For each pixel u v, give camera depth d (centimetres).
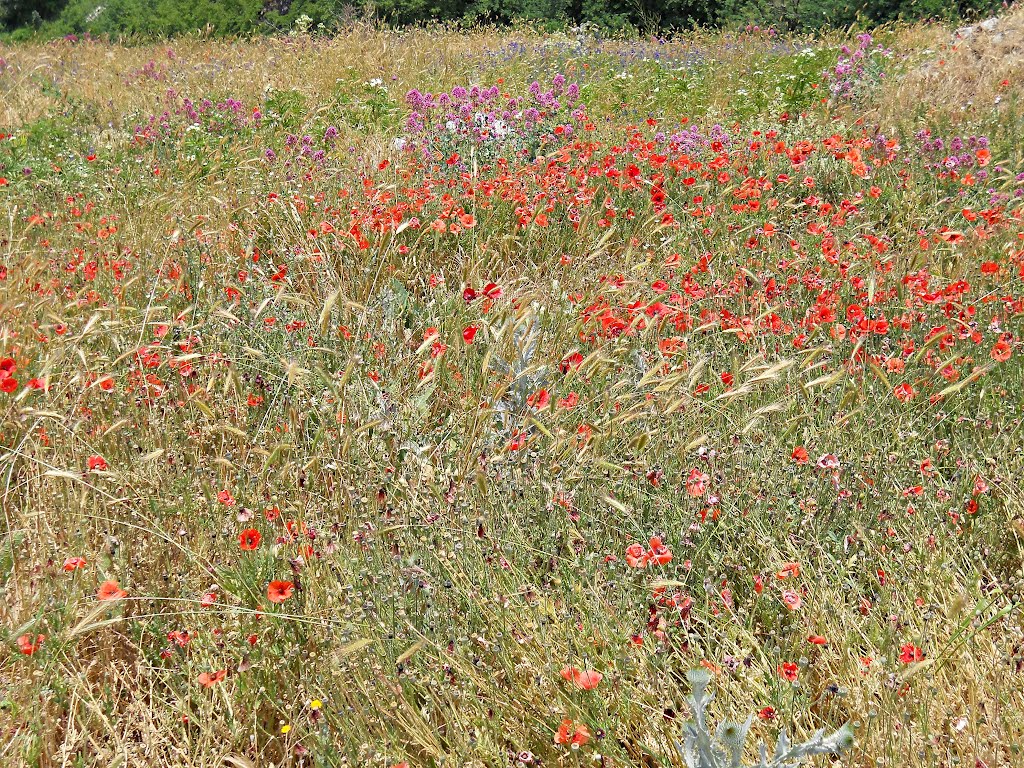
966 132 826
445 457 355
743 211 602
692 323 440
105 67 1392
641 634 256
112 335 381
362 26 1584
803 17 1805
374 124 909
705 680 201
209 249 524
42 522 301
